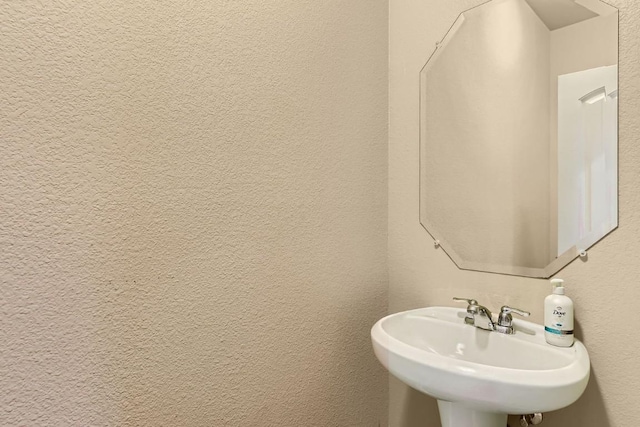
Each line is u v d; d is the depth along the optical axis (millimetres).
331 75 1258
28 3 759
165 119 916
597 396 967
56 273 784
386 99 1438
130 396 866
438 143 1305
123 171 859
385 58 1435
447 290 1276
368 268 1367
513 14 1130
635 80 915
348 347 1295
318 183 1216
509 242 1138
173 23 931
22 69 752
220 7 1008
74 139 803
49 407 774
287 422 1133
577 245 1005
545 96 1067
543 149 1072
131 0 873
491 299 1173
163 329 911
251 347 1059
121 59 858
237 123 1034
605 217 958
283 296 1126
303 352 1173
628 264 922
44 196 773
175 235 930
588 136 989
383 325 1114
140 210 881
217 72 1000
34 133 763
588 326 985
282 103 1130
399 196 1411
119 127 854
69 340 795
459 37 1250
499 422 1000
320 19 1229
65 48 793
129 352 865
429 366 861
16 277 746
